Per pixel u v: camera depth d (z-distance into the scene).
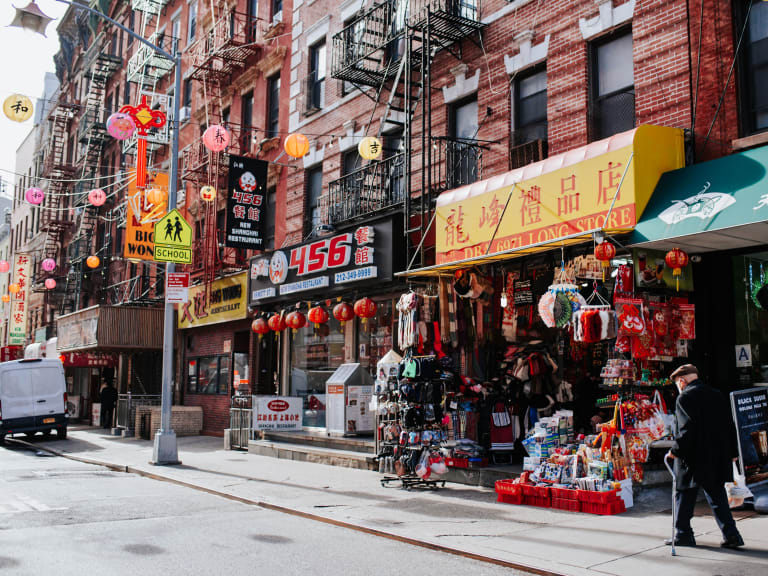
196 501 9.91
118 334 25.14
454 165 13.44
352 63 14.89
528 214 10.41
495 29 13.09
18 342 44.94
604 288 9.96
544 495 8.64
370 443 13.31
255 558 6.43
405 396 10.53
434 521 7.96
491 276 11.62
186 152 25.58
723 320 9.19
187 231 14.51
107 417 27.92
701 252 9.20
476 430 11.07
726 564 5.71
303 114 18.83
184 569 6.00
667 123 9.86
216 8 24.44
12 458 16.64
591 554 6.20
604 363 10.90
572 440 9.55
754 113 9.02
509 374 11.12
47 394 21.88
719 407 6.35
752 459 7.94
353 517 8.29
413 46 14.81
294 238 18.80
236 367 21.50
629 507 8.25
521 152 12.23
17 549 6.73
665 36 10.02
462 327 11.55
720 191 8.07
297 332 18.47
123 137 13.53
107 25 36.22
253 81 21.86
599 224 9.20
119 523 8.16
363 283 14.40
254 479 11.80
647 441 8.66
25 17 9.74
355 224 14.87
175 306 25.38
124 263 30.64
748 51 9.17
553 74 11.81
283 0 20.56
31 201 16.11
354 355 16.03
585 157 9.56
